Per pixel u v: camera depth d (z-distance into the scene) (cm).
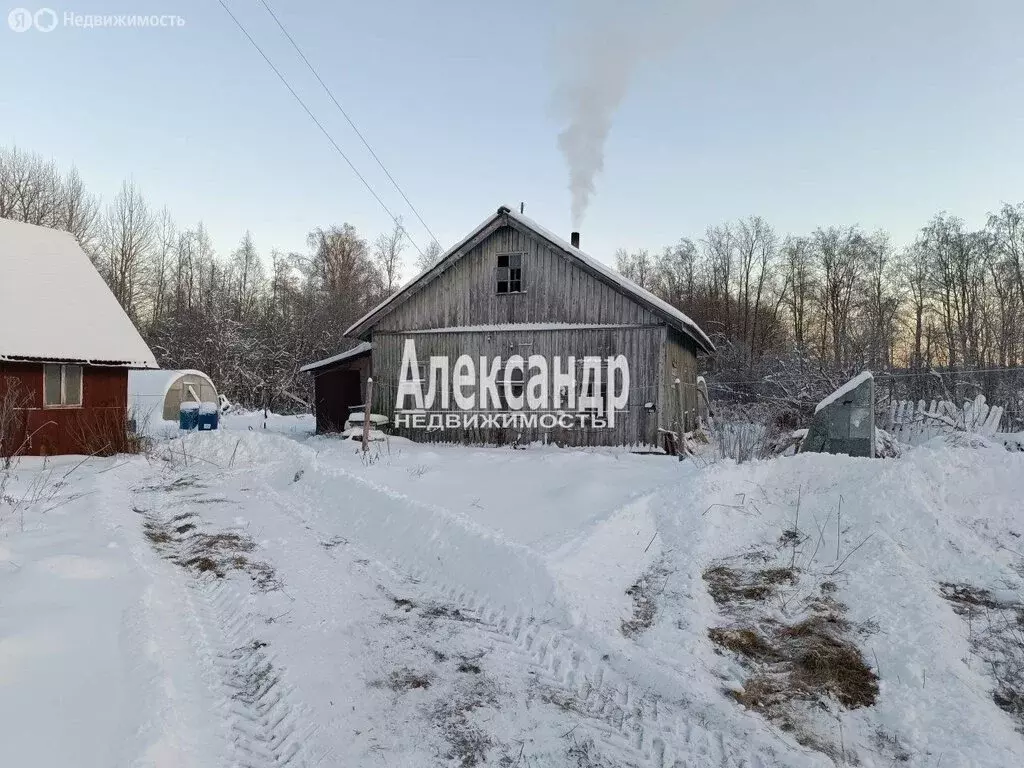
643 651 455
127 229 4219
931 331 3956
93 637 425
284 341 3731
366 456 1264
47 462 1250
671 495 772
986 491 724
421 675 424
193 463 1278
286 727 363
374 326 1656
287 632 486
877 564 585
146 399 2303
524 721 372
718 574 606
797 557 633
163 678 385
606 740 355
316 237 5341
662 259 5566
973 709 383
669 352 1484
